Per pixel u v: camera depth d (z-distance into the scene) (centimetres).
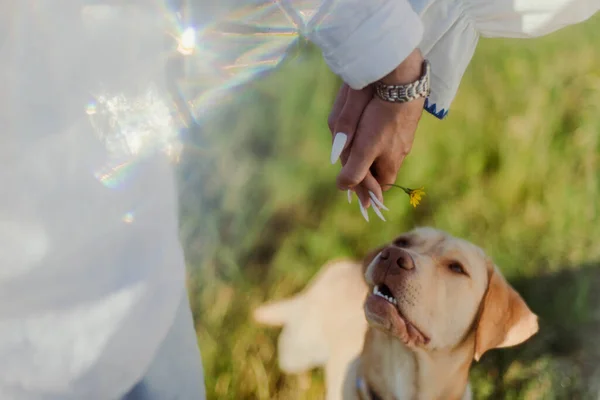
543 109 153
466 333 110
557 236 140
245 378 124
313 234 139
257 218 140
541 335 128
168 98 77
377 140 86
